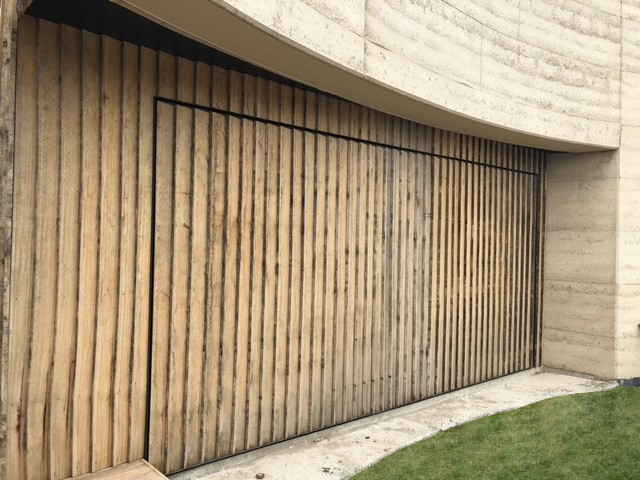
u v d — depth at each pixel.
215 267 4.19
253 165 4.42
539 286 7.60
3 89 3.05
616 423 5.50
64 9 3.13
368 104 5.13
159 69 3.82
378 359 5.50
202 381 4.12
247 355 4.41
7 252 3.08
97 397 3.53
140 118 3.72
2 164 3.05
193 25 3.33
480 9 5.51
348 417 5.22
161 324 3.88
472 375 6.60
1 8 3.06
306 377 4.87
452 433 5.17
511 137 6.46
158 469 3.86
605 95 6.95
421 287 5.96
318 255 4.95
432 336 6.07
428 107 5.07
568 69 6.55
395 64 4.54
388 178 5.59
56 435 3.35
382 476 4.18
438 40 5.02
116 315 3.62
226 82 4.24
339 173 5.11
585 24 6.70
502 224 7.02
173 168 3.92
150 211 3.79
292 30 3.53
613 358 7.12
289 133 4.70
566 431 5.26
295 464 4.37
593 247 7.32
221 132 4.21
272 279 4.57
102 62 3.51
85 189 3.45
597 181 7.30
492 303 6.88
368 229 5.39
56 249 3.33
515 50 5.94
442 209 6.18
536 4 6.17
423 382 5.98
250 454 4.42
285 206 4.68
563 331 7.57
